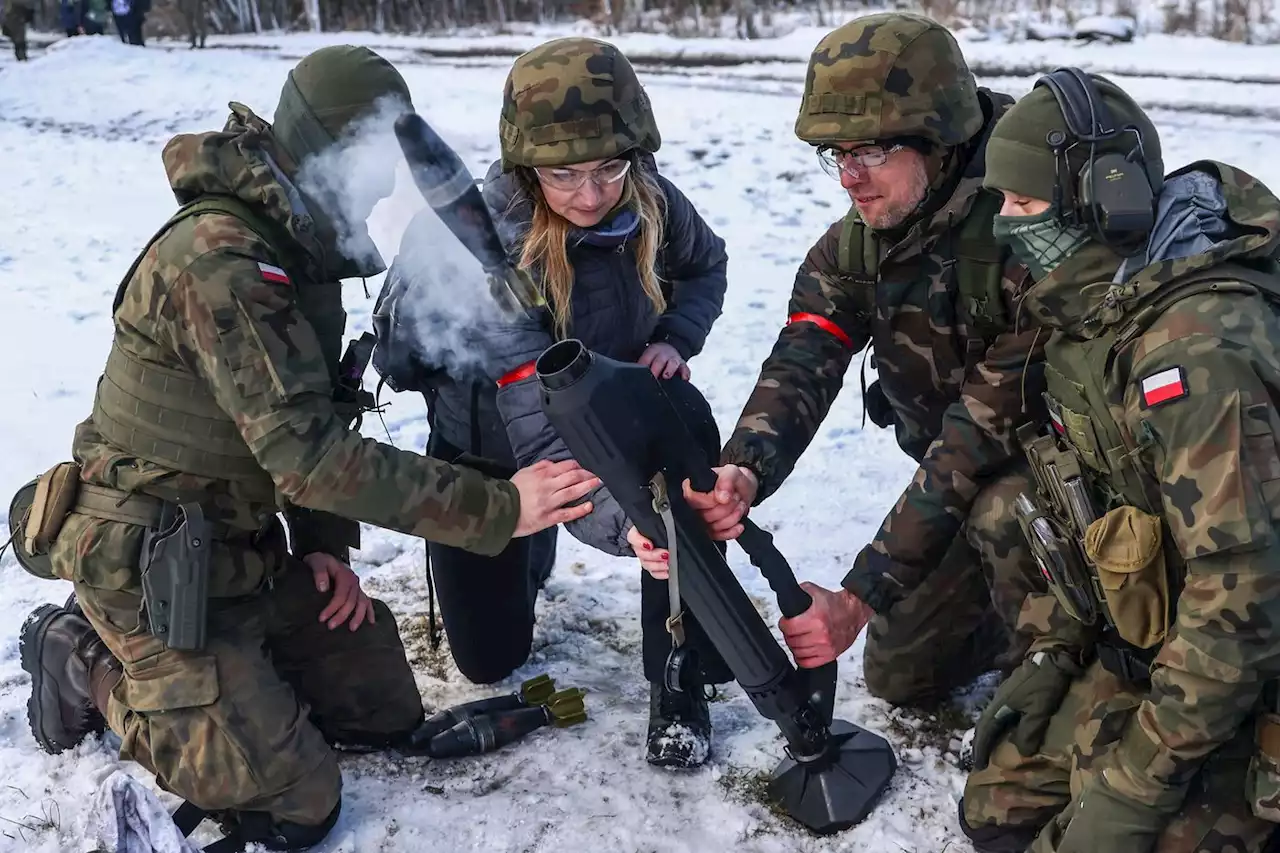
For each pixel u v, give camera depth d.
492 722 2.63
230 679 2.27
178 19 21.67
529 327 2.50
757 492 2.44
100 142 11.33
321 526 2.58
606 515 2.46
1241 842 1.91
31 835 2.39
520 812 2.41
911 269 2.40
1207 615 1.73
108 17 20.72
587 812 2.40
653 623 2.53
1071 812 2.01
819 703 2.34
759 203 7.60
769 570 2.20
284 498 2.26
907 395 2.57
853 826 2.33
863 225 2.46
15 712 2.81
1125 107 1.83
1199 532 1.71
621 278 2.55
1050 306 1.92
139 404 2.25
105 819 2.13
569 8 18.95
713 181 8.05
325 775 2.30
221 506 2.30
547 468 2.23
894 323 2.48
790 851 2.28
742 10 14.95
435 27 19.14
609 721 2.71
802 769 2.38
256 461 2.27
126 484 2.26
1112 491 1.96
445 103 10.46
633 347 2.65
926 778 2.46
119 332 2.29
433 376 2.65
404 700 2.61
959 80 2.23
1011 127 1.87
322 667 2.56
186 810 2.34
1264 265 1.79
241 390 2.10
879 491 3.88
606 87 2.29
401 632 3.16
